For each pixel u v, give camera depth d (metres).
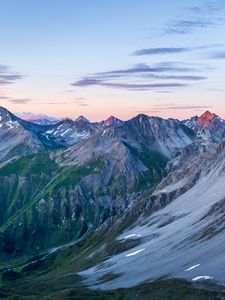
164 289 179.50
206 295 161.75
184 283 182.25
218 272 183.38
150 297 174.38
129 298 180.12
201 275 185.62
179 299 164.38
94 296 192.25
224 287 168.38
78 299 190.75
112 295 189.12
